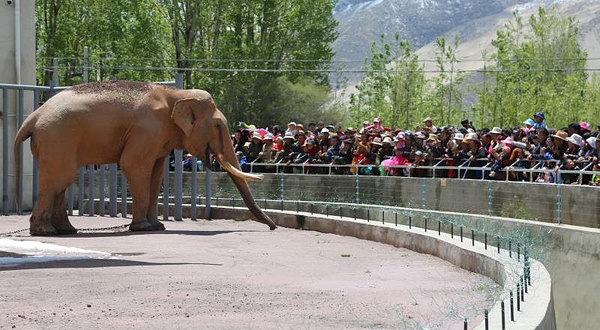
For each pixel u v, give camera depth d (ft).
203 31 199.52
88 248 50.67
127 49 190.49
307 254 50.11
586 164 60.95
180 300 32.78
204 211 76.79
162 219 75.36
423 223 62.59
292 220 67.72
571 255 53.52
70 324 28.07
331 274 41.63
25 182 80.94
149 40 188.96
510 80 211.61
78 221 71.31
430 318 29.81
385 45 209.77
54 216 60.75
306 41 207.31
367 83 209.26
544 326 24.32
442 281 39.24
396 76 201.77
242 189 66.39
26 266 41.24
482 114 196.75
